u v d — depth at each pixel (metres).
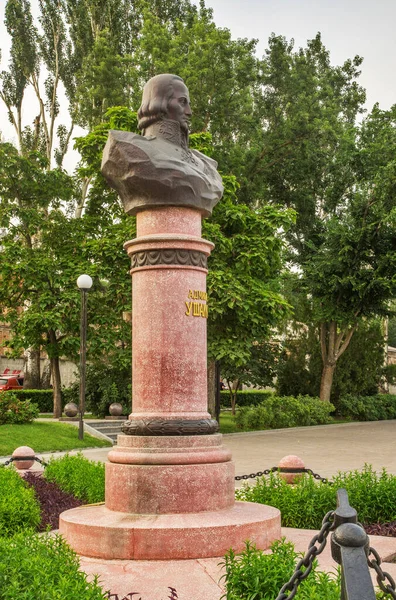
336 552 2.77
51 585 3.84
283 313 21.70
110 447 18.62
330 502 7.62
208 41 26.53
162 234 7.11
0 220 25.17
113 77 29.53
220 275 20.31
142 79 27.69
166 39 27.16
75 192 30.48
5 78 34.97
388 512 7.70
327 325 31.02
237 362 21.25
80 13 33.78
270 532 6.20
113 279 22.14
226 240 20.97
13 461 11.60
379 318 32.59
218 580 5.14
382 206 27.86
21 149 34.44
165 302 6.98
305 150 29.48
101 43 29.81
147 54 27.31
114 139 7.29
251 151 28.27
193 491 6.42
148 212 7.29
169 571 5.45
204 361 7.11
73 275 22.44
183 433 6.72
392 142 28.84
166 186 7.13
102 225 24.98
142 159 7.14
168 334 6.93
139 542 5.81
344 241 27.98
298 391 31.22
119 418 23.17
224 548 5.86
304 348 31.00
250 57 27.61
